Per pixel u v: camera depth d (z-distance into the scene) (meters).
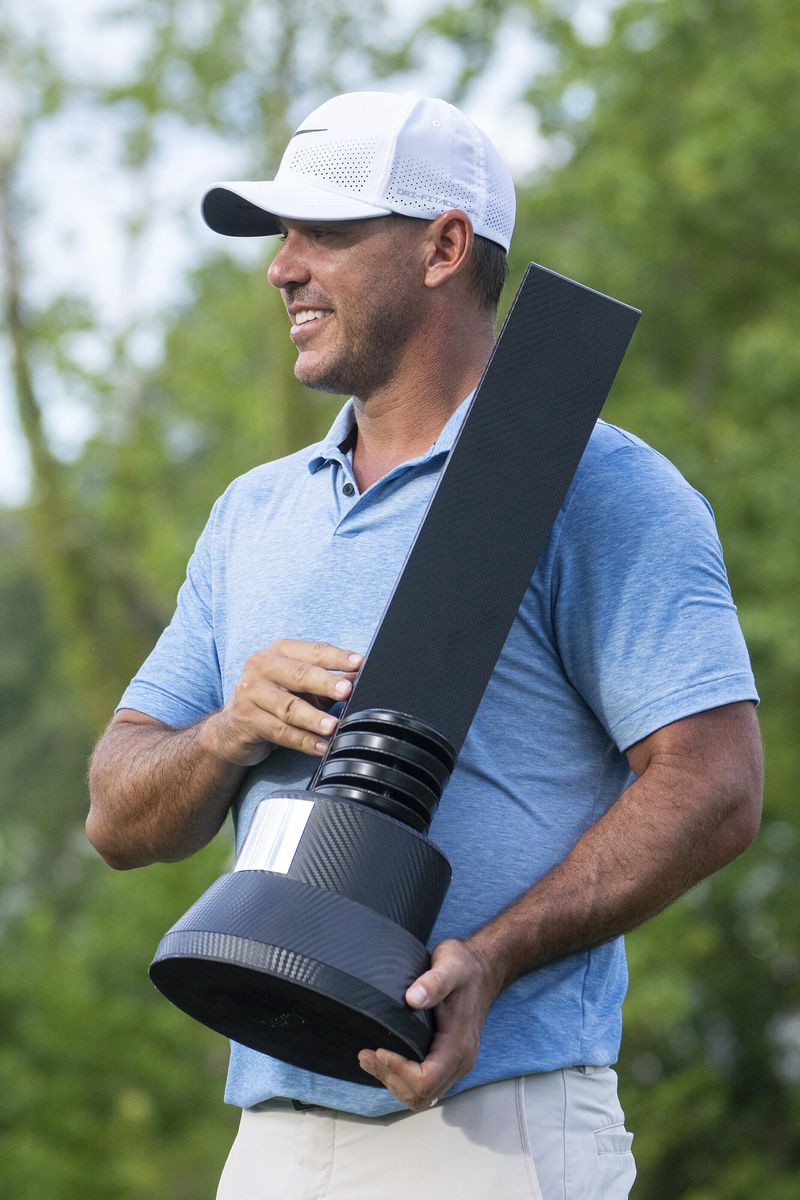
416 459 5.03
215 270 43.22
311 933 4.00
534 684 4.80
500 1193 4.59
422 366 5.14
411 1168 4.66
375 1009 3.94
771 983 39.81
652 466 4.93
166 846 5.14
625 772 5.00
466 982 4.12
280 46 37.97
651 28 35.66
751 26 35.31
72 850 66.44
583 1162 4.71
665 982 31.14
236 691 4.66
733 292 36.69
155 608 43.03
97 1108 33.22
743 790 4.61
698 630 4.68
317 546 5.12
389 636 4.45
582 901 4.45
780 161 33.59
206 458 46.19
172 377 43.78
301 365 5.18
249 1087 4.96
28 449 41.81
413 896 4.14
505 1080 4.65
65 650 43.56
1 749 71.31
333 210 4.96
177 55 38.72
